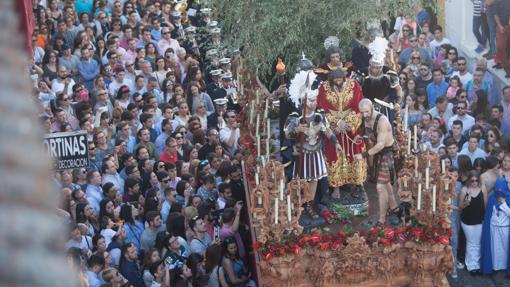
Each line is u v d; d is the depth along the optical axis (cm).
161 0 2455
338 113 1166
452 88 1816
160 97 1897
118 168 1551
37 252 131
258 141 1283
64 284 131
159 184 1441
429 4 2030
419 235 1109
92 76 2012
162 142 1648
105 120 1617
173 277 1188
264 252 1086
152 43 2142
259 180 1171
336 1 1424
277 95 1418
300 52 1458
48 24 2216
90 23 2305
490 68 1934
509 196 1353
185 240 1287
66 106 1697
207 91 1938
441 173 1112
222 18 1750
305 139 1145
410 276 1143
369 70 1231
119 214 1308
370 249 1114
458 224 1391
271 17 1425
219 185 1410
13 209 131
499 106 1741
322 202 1205
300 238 1098
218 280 1226
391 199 1171
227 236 1279
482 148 1578
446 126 1769
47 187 135
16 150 134
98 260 1112
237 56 1725
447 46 2009
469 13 2044
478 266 1392
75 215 1253
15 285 128
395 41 2081
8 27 145
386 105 1217
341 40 1458
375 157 1247
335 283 1120
